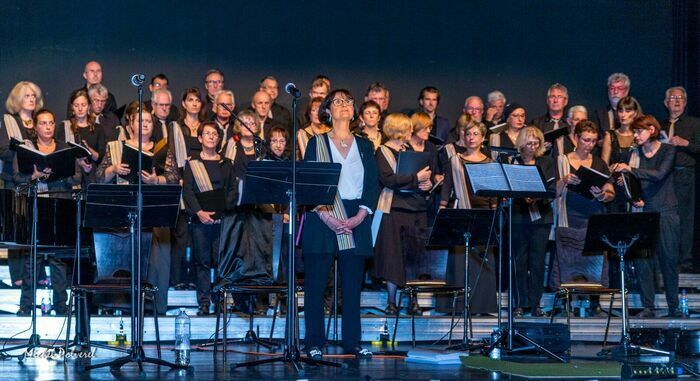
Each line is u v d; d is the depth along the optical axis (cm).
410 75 2286
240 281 1412
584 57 2306
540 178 1328
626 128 1881
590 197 1620
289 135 1819
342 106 1359
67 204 1423
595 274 1645
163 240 1636
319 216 1331
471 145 1661
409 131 1662
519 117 1872
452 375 1178
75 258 1373
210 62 2208
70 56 2147
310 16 2259
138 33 2178
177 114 1972
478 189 1315
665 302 1844
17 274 1658
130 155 1547
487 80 2298
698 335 1495
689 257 1922
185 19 2203
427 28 2297
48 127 1595
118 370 1181
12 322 1571
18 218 1352
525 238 1719
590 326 1734
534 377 1169
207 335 1631
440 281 1595
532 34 2308
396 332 1669
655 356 1408
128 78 2170
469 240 1470
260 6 2236
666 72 2297
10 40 2119
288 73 2242
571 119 1922
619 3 2303
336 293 1553
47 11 2139
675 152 1762
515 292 1733
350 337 1375
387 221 1644
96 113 1808
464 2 2302
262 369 1214
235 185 1686
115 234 1412
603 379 1171
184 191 1658
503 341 1388
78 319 1432
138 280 1205
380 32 2283
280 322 1664
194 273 1786
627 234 1449
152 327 1614
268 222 1484
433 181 1700
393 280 1630
